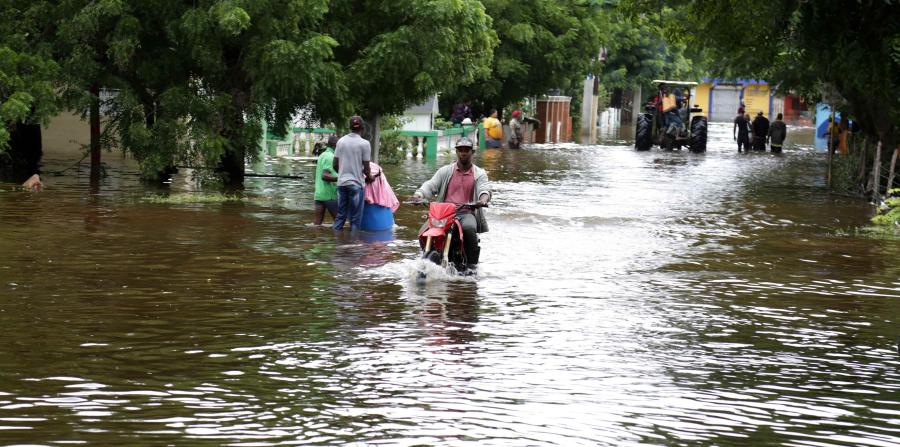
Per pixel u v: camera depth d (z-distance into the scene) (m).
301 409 8.77
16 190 25.70
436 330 11.86
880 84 27.91
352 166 20.52
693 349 11.28
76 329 11.38
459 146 16.09
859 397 9.57
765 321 12.88
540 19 62.31
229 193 27.08
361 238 19.48
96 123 29.53
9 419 8.30
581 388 9.59
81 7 27.08
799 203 29.25
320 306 13.03
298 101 29.23
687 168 43.25
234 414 8.59
